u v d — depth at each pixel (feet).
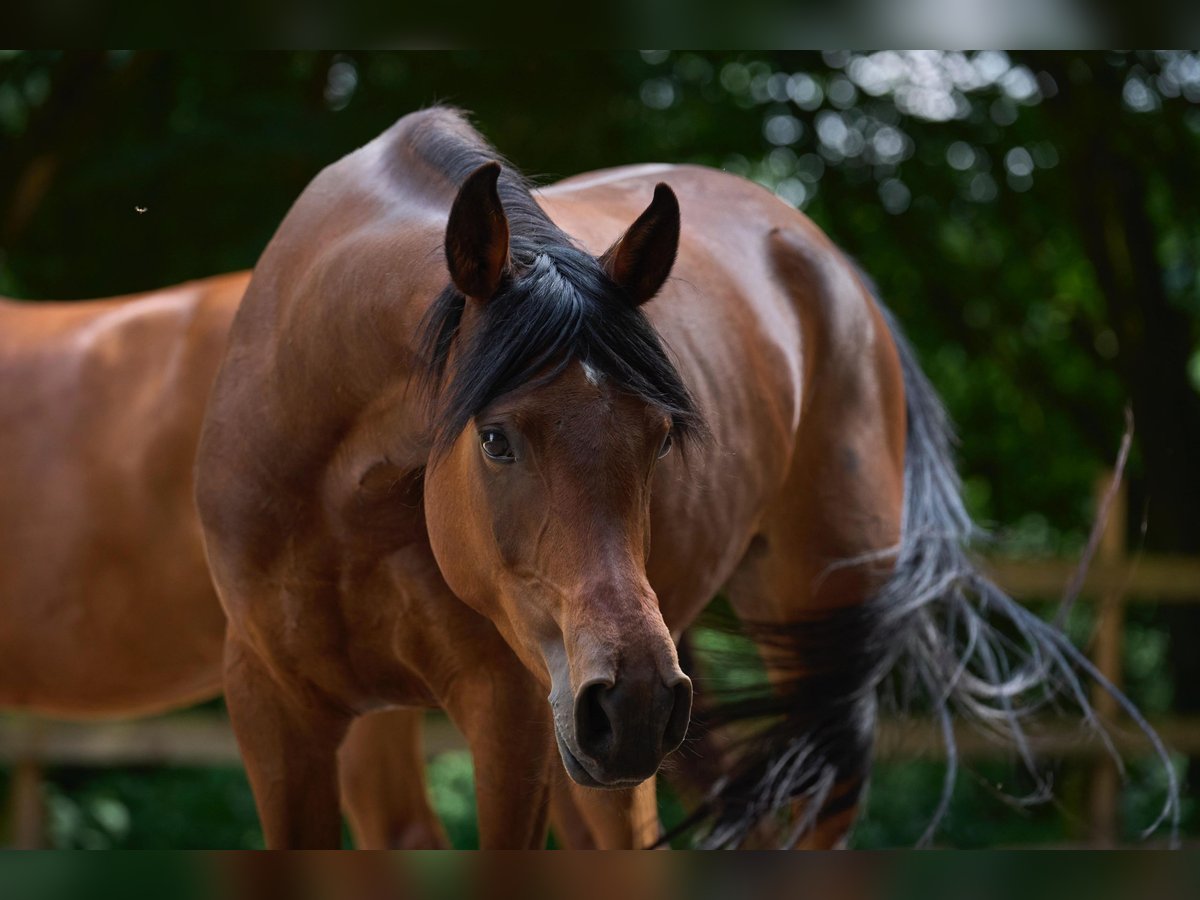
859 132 32.50
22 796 24.56
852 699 14.07
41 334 16.17
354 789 14.97
